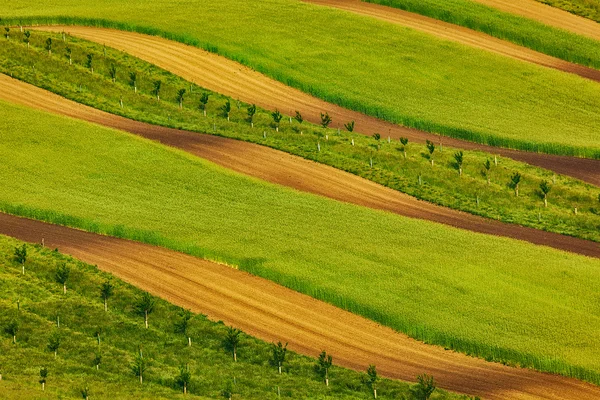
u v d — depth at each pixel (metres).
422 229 134.50
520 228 139.00
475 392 96.75
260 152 159.75
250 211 137.62
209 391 95.25
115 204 137.75
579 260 125.94
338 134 166.75
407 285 116.88
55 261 119.88
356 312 112.94
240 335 107.19
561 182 151.75
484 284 117.56
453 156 158.25
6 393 88.75
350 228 133.25
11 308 107.50
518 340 105.00
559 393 96.75
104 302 111.81
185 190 144.00
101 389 92.88
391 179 152.25
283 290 117.75
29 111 167.25
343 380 98.12
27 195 138.88
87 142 157.88
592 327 107.69
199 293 116.19
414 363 102.88
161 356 101.69
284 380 98.06
